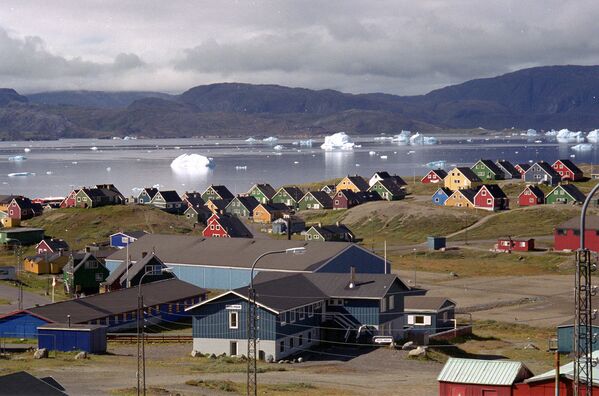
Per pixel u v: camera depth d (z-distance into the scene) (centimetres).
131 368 12494
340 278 16238
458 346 15700
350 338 15550
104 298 17375
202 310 14362
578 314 7150
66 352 14000
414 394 11000
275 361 13888
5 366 12025
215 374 12262
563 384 9331
